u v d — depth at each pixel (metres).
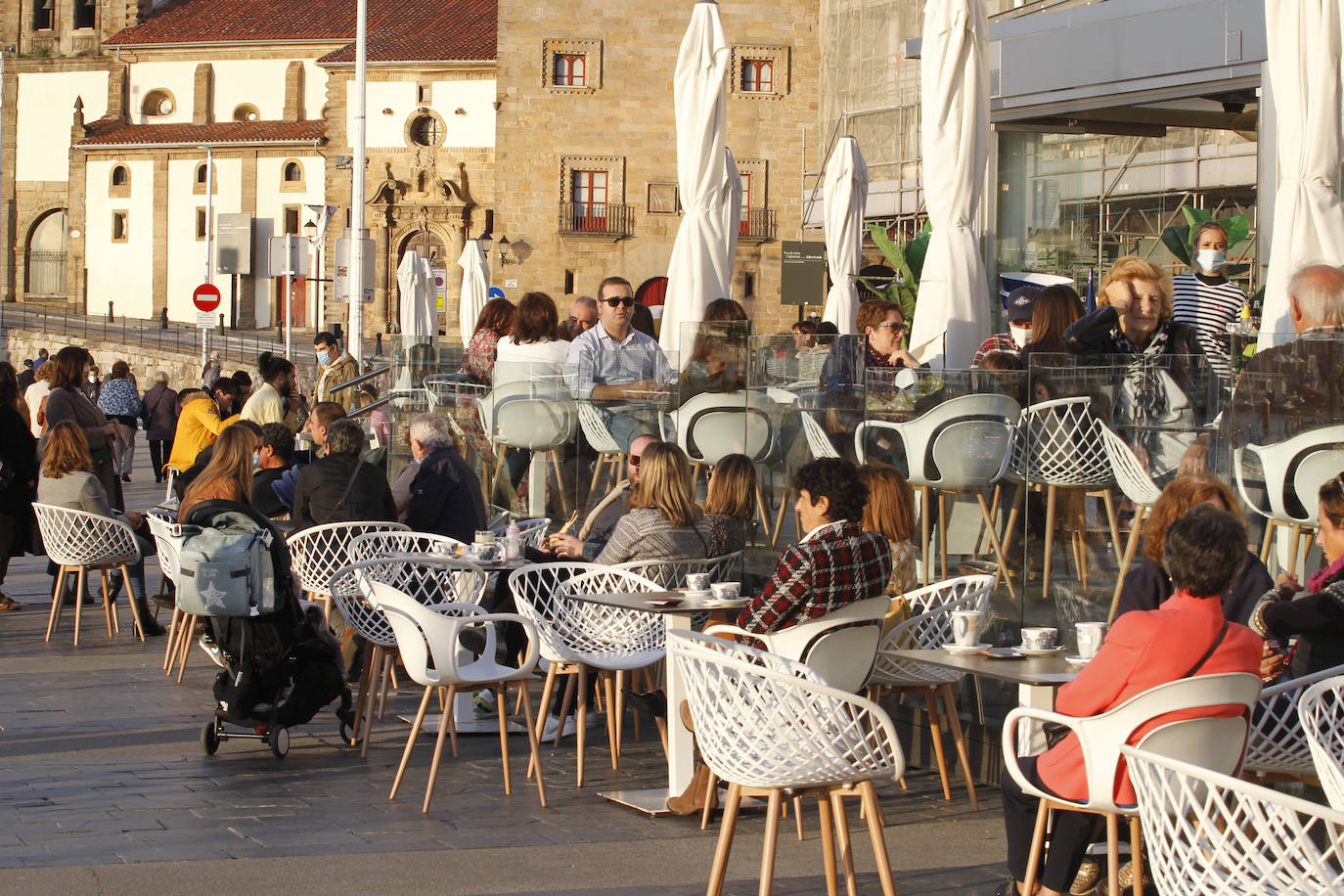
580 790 8.73
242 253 40.72
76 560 13.65
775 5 63.44
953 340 10.95
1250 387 7.61
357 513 11.71
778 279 63.84
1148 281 9.17
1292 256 8.88
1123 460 8.32
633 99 64.81
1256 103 17.66
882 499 8.64
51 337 80.50
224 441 11.30
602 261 65.25
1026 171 21.47
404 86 75.69
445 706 8.30
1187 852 4.73
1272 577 7.54
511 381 12.66
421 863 7.10
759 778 6.08
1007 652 7.06
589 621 9.13
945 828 7.91
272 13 88.62
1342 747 5.78
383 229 75.88
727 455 10.59
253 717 9.49
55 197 92.38
